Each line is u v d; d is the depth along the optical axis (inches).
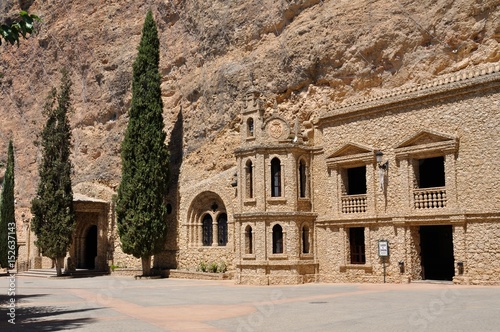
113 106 2241.6
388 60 1381.6
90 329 649.0
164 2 2140.7
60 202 1863.9
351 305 830.5
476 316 665.6
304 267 1384.1
